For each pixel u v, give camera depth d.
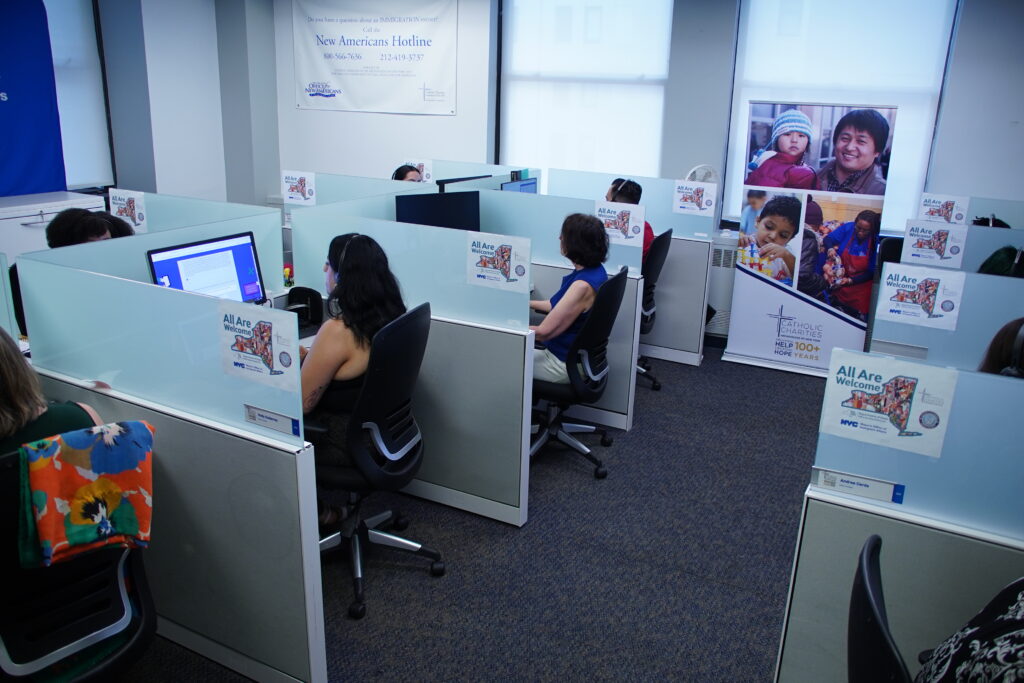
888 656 0.96
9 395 1.42
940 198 3.96
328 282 2.45
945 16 4.25
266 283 2.95
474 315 2.53
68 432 1.36
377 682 1.89
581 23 5.11
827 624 1.51
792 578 1.52
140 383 1.83
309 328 2.81
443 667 1.96
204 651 1.95
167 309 1.70
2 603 1.31
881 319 2.36
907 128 4.50
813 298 4.38
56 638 1.39
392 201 3.21
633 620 2.17
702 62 4.75
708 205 4.32
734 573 2.42
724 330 4.92
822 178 4.26
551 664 1.98
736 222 5.07
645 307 3.94
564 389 2.96
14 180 4.63
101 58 5.29
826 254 4.30
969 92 4.21
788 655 1.58
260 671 1.86
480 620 2.15
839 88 4.58
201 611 1.91
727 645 2.08
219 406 1.70
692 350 4.55
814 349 4.44
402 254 2.61
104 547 1.42
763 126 4.32
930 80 4.37
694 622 2.17
